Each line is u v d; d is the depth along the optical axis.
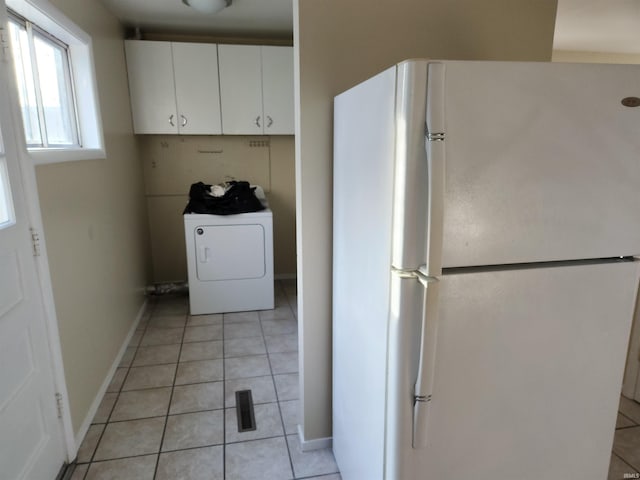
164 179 3.88
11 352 1.41
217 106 3.57
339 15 1.54
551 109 0.99
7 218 1.45
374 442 1.26
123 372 2.58
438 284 0.98
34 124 1.97
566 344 1.15
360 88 1.24
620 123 1.04
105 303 2.46
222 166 3.98
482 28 1.66
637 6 2.92
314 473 1.77
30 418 1.52
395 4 1.58
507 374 1.13
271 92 3.65
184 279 4.09
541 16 1.70
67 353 1.86
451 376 1.09
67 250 1.92
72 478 1.74
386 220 1.08
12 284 1.44
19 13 1.82
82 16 2.35
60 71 2.33
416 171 0.95
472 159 0.98
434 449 1.12
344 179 1.46
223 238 3.39
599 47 4.18
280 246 4.30
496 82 0.95
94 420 2.12
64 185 1.92
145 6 2.86
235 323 3.31
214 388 2.41
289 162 4.12
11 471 1.37
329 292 1.75
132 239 3.27
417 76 0.91
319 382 1.84
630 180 1.08
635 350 2.23
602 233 1.10
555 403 1.19
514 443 1.19
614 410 1.25
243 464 1.82
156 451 1.90
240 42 3.74
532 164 1.01
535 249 1.06
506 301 1.08
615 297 1.15
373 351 1.24
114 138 2.88
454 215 0.99
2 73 1.43
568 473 1.26
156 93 3.44
